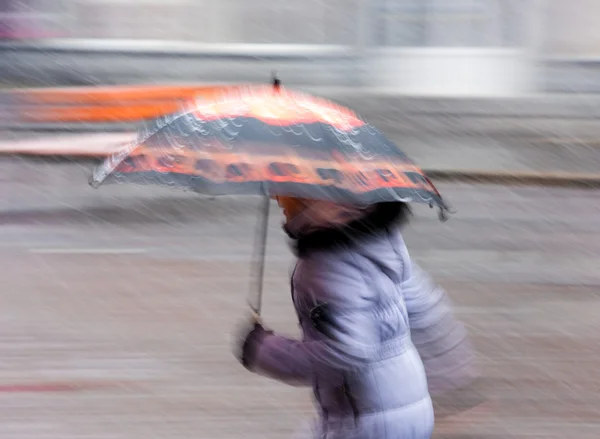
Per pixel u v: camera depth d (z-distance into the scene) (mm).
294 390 8516
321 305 3869
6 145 22672
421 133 27281
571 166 23875
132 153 4102
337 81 28969
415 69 29266
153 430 7641
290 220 4055
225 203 18281
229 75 27375
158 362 9258
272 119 4113
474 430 7625
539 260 14500
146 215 17109
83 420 7789
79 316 10875
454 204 19281
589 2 30766
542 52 29688
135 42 26016
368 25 29062
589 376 9086
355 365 3867
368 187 3928
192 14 27281
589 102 28922
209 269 13281
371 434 3996
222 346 9758
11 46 24672
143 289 12125
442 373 4359
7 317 10766
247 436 7574
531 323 10945
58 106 23375
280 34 28422
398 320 4035
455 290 12492
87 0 25969
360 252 3926
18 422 7695
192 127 4121
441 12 29438
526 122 28594
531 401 8352
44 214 17109
